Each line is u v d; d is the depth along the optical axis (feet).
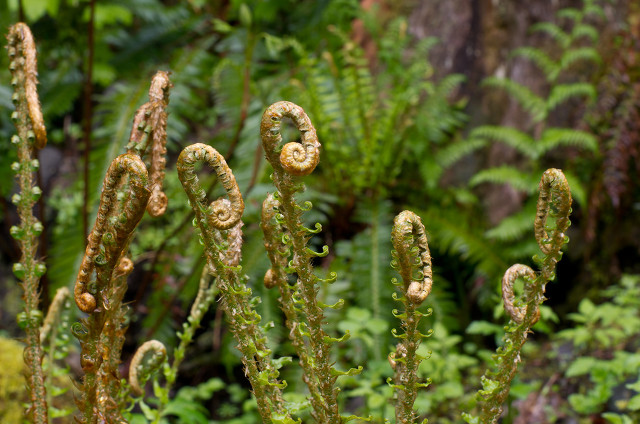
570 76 9.31
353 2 9.31
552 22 9.59
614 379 5.63
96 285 2.02
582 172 8.91
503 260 8.63
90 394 2.21
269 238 2.36
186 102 9.74
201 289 3.16
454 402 6.73
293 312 2.39
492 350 8.77
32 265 2.43
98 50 10.24
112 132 8.17
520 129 9.37
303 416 5.48
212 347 8.98
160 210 2.52
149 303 8.18
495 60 9.71
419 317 2.11
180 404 4.24
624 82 8.66
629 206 8.88
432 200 9.23
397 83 9.00
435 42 9.38
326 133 8.43
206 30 10.50
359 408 6.68
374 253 7.97
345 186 8.79
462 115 9.55
